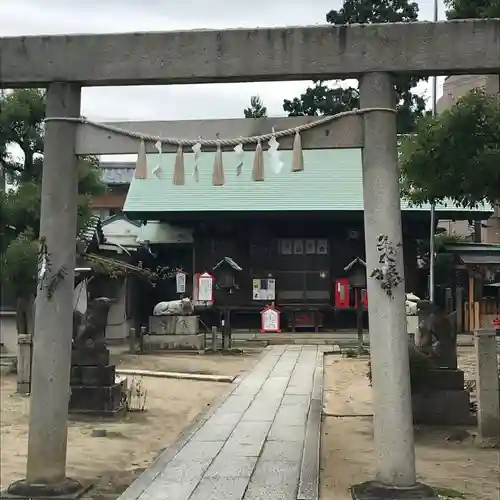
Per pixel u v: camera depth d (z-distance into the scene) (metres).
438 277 30.42
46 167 6.98
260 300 29.56
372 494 6.23
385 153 6.57
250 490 6.91
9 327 22.20
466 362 19.22
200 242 30.39
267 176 31.62
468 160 8.31
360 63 6.61
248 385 15.32
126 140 6.99
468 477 7.55
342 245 30.22
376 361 6.45
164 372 18.02
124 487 7.44
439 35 6.54
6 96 16.67
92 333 12.17
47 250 6.88
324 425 11.02
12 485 6.79
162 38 6.84
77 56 6.94
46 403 6.79
